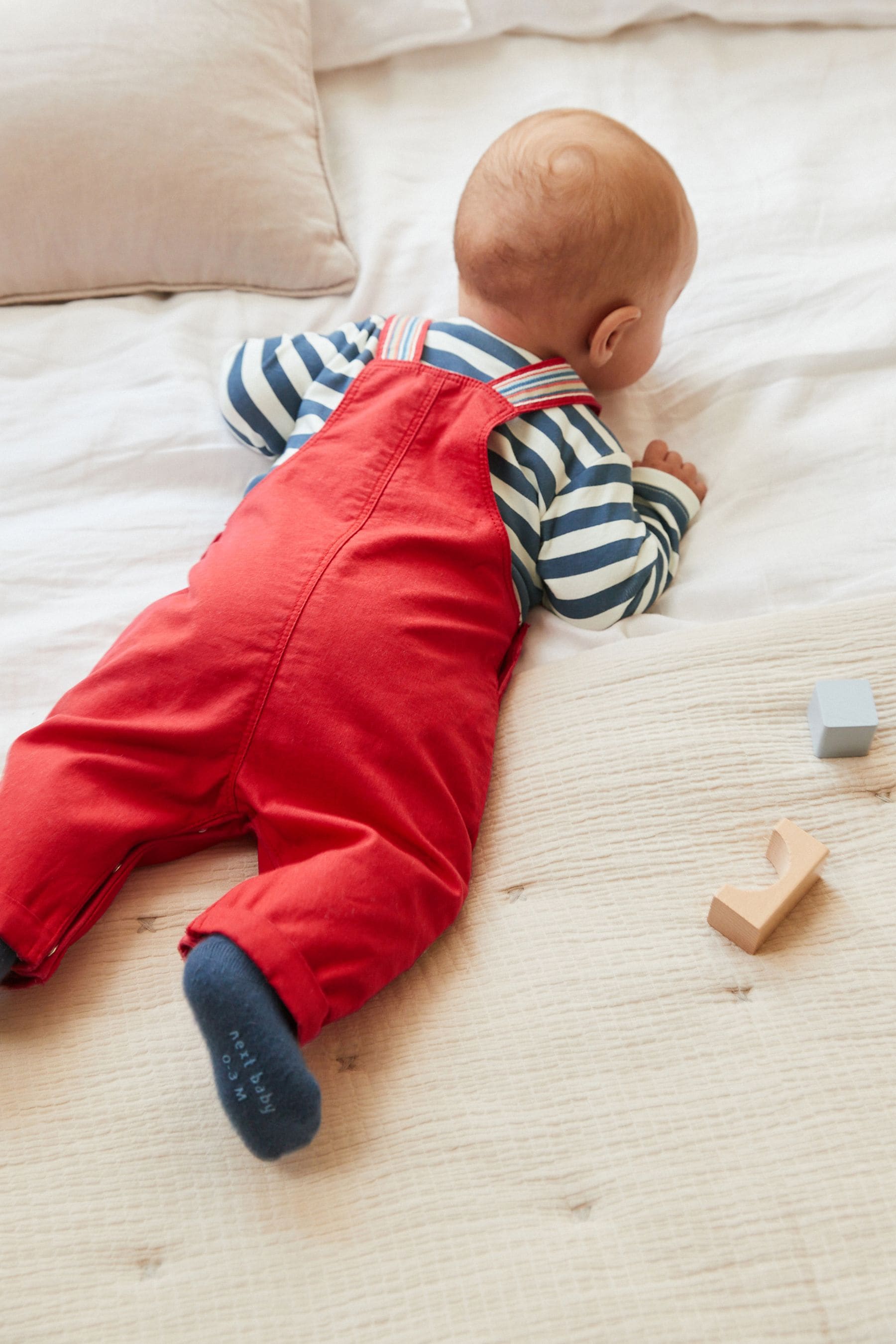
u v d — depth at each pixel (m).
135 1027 0.77
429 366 0.98
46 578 1.01
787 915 0.80
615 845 0.83
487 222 1.00
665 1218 0.68
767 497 1.07
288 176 1.21
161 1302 0.66
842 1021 0.74
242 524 0.93
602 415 1.14
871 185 1.27
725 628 0.93
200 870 0.85
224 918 0.71
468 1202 0.69
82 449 1.09
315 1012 0.71
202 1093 0.74
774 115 1.36
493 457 0.96
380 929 0.75
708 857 0.83
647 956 0.78
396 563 0.89
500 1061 0.74
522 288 1.00
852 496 1.05
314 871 0.75
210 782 0.83
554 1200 0.69
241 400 1.05
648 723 0.88
